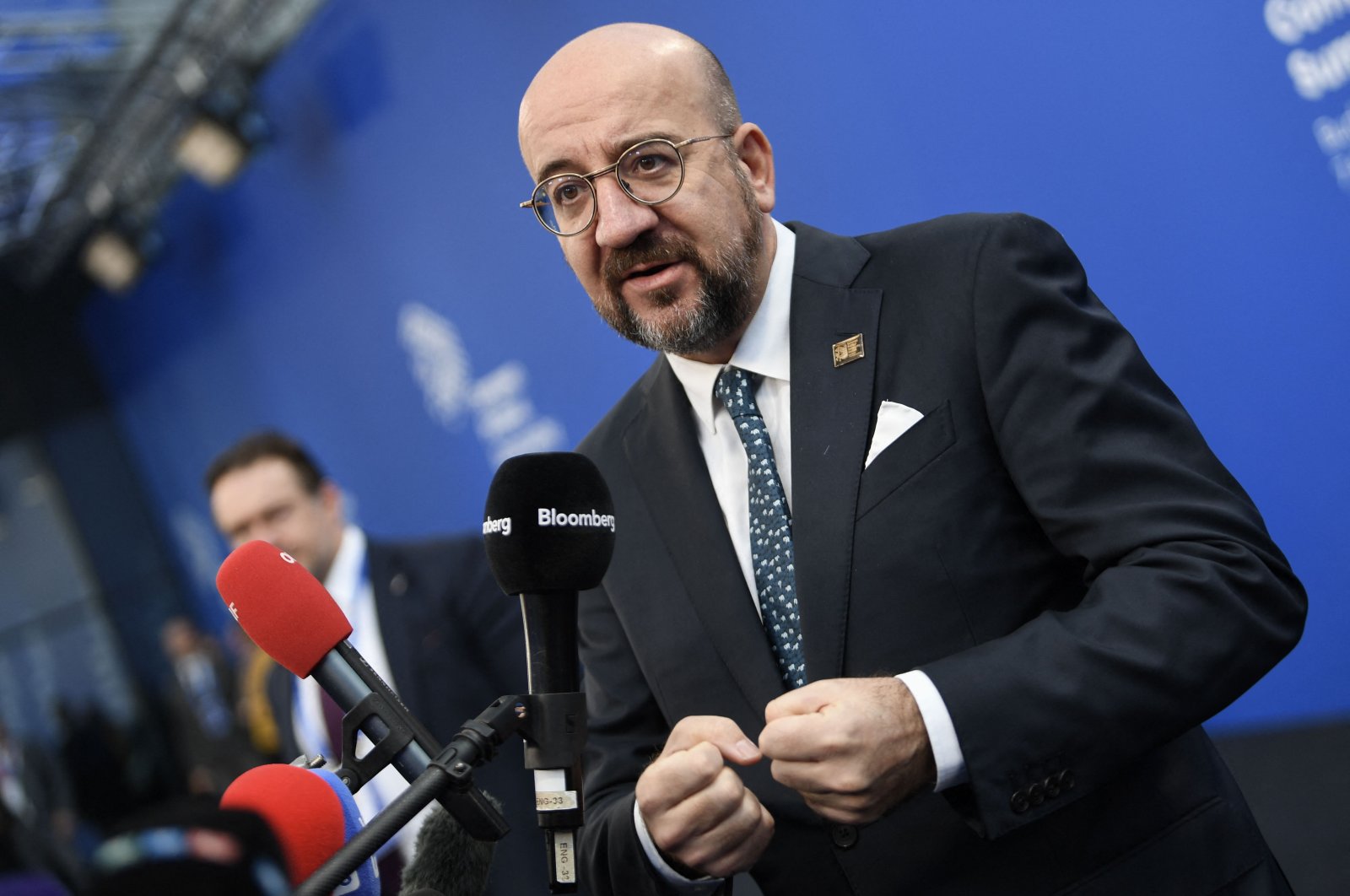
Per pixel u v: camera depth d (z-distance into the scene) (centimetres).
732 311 137
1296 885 324
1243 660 118
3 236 988
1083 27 409
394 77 675
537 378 650
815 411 140
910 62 455
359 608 249
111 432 1124
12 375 1096
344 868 90
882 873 135
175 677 743
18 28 720
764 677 138
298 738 258
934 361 136
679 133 134
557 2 575
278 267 824
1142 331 415
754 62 506
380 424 781
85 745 877
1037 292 133
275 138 775
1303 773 389
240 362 904
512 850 226
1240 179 383
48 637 1184
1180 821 133
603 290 138
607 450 157
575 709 105
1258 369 389
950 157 451
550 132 136
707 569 143
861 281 144
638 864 131
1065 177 424
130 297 1009
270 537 252
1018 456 130
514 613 246
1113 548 124
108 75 796
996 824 114
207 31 745
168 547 1133
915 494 134
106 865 67
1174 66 392
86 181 901
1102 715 115
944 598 132
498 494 109
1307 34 362
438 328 708
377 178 716
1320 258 369
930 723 114
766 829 119
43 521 1158
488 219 651
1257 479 397
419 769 104
